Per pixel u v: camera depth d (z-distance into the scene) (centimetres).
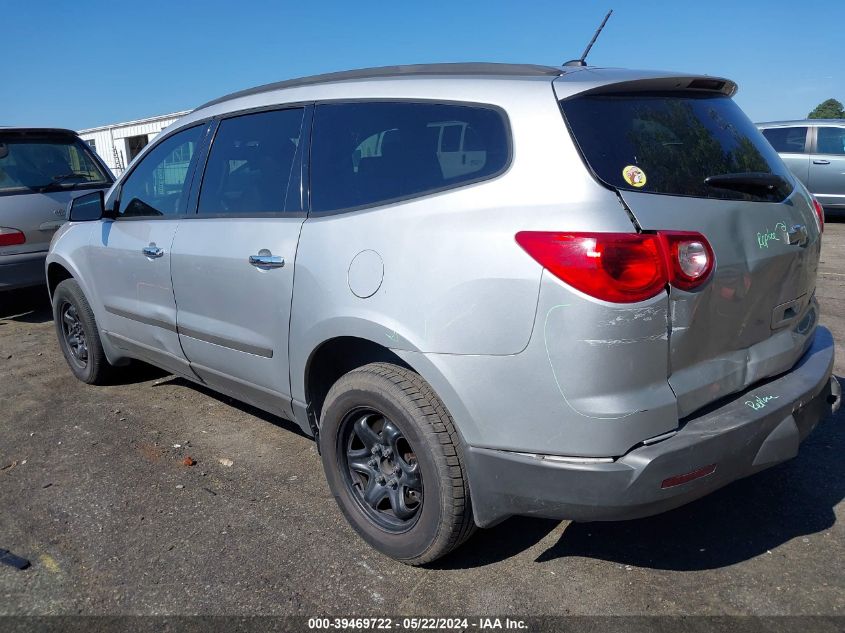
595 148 246
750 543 308
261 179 351
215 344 372
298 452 407
